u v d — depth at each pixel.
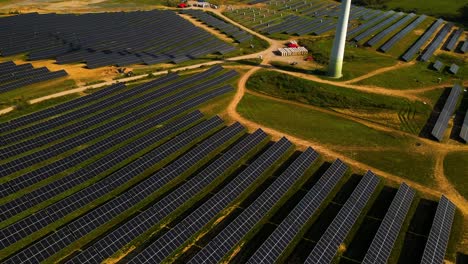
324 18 178.38
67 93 88.25
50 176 59.34
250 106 88.56
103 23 141.50
